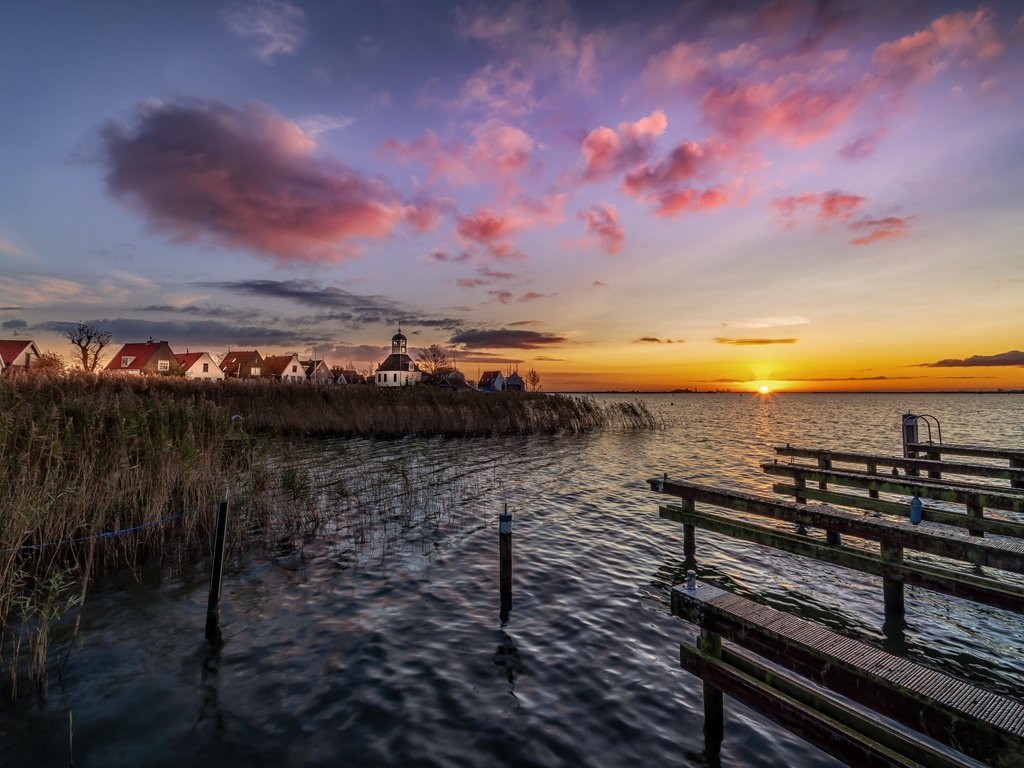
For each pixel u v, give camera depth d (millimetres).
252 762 4070
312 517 10867
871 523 7098
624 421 36875
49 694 4883
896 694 3170
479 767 4066
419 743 4324
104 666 5395
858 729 3305
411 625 6465
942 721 2967
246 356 81125
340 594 7383
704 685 4488
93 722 4500
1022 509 8102
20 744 4195
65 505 7746
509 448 24766
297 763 4062
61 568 7637
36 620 6289
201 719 4582
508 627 6453
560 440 28672
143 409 11422
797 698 3662
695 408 92250
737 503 8609
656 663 5648
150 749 4191
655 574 8383
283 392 27141
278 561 8656
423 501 12984
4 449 8164
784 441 31219
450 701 4906
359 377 95812
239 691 5020
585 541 10125
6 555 6262
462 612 6863
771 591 7789
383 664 5543
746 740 4426
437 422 29172
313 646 5906
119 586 7449
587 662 5645
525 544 9852
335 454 20328
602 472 18641
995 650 6152
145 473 9172
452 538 10141
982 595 5957
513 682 5242
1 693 4871
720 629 4254
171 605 6883
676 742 4395
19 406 10273
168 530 9312
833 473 11305
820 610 7180
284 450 15898
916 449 14531
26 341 54188
